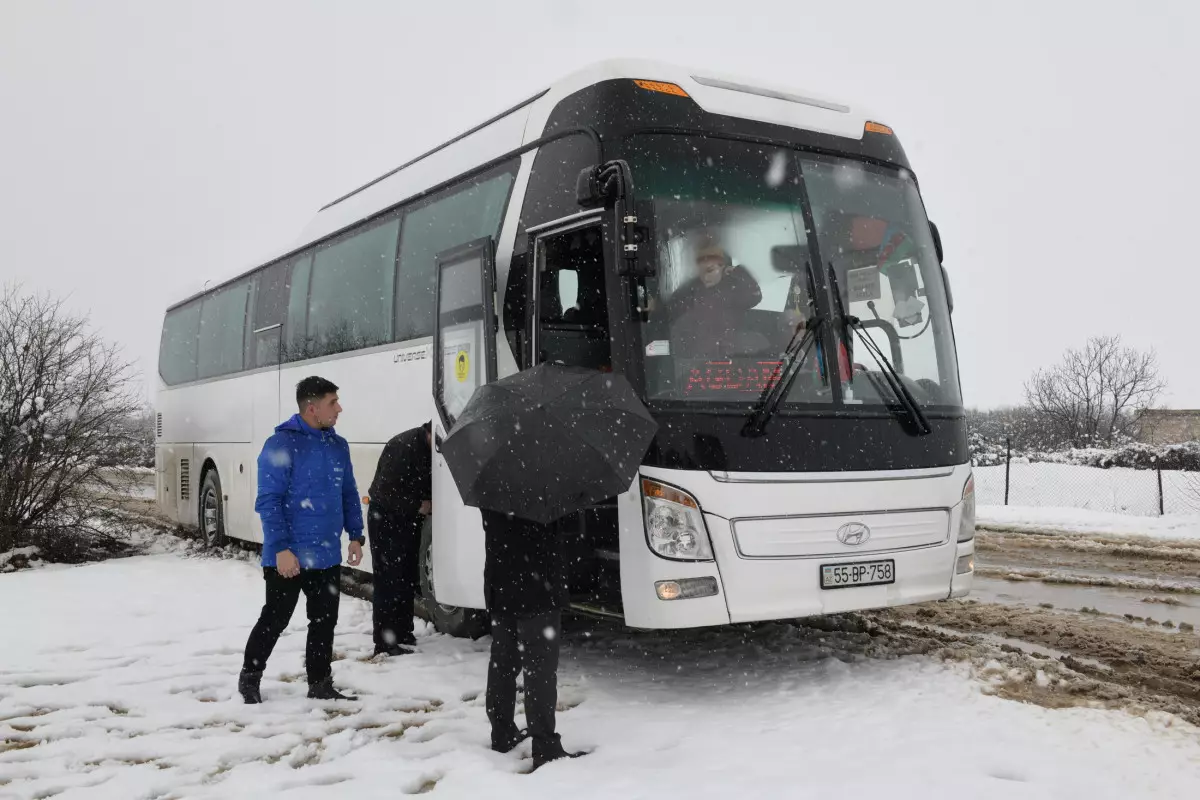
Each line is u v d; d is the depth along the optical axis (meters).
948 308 6.98
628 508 5.75
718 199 6.17
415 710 5.78
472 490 4.46
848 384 6.15
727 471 5.69
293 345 10.92
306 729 5.40
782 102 6.73
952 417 6.61
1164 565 11.99
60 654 7.34
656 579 5.61
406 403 8.33
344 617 8.65
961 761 4.58
